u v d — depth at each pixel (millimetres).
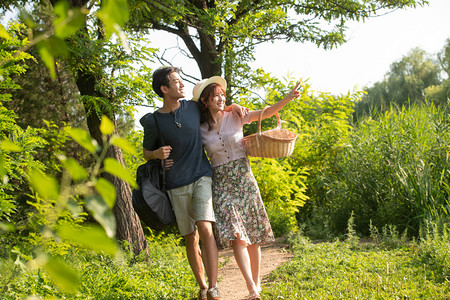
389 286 3838
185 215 3850
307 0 10891
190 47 10953
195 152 3844
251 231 3918
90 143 593
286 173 9594
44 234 501
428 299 3475
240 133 4047
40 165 4156
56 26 523
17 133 4098
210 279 3688
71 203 541
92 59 5832
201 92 3994
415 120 7324
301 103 10844
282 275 4684
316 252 5539
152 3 7172
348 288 3900
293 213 9273
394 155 6980
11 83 3836
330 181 8898
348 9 10602
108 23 493
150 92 6508
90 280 3949
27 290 3086
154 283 4348
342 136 10359
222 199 3891
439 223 5727
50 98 12688
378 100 39125
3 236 3355
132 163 9188
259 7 10695
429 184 6430
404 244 5633
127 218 6320
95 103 5953
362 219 7246
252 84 10422
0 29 700
